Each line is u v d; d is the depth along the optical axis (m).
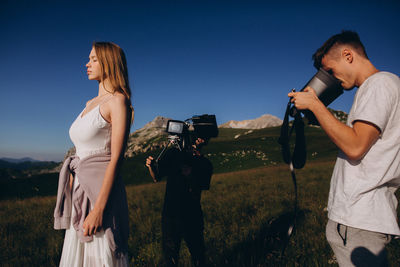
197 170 2.60
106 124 1.81
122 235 1.81
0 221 6.24
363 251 1.42
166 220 2.64
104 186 1.67
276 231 3.76
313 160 39.00
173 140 2.66
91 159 1.80
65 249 1.81
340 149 1.55
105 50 1.91
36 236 4.75
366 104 1.38
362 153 1.36
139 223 5.24
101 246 1.70
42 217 6.51
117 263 1.73
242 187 10.86
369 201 1.42
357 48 1.57
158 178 2.74
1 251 4.00
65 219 1.81
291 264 2.82
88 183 1.75
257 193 8.67
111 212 1.74
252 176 16.45
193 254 2.69
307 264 2.81
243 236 3.86
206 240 3.86
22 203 10.19
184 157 2.66
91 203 1.74
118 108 1.77
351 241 1.46
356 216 1.43
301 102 1.51
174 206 2.60
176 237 2.61
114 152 1.72
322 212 4.82
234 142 57.00
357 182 1.46
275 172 17.78
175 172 2.66
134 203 8.26
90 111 1.84
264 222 4.54
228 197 8.11
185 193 2.60
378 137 1.41
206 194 9.28
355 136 1.35
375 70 1.57
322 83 1.61
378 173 1.41
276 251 3.09
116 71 1.92
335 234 1.55
